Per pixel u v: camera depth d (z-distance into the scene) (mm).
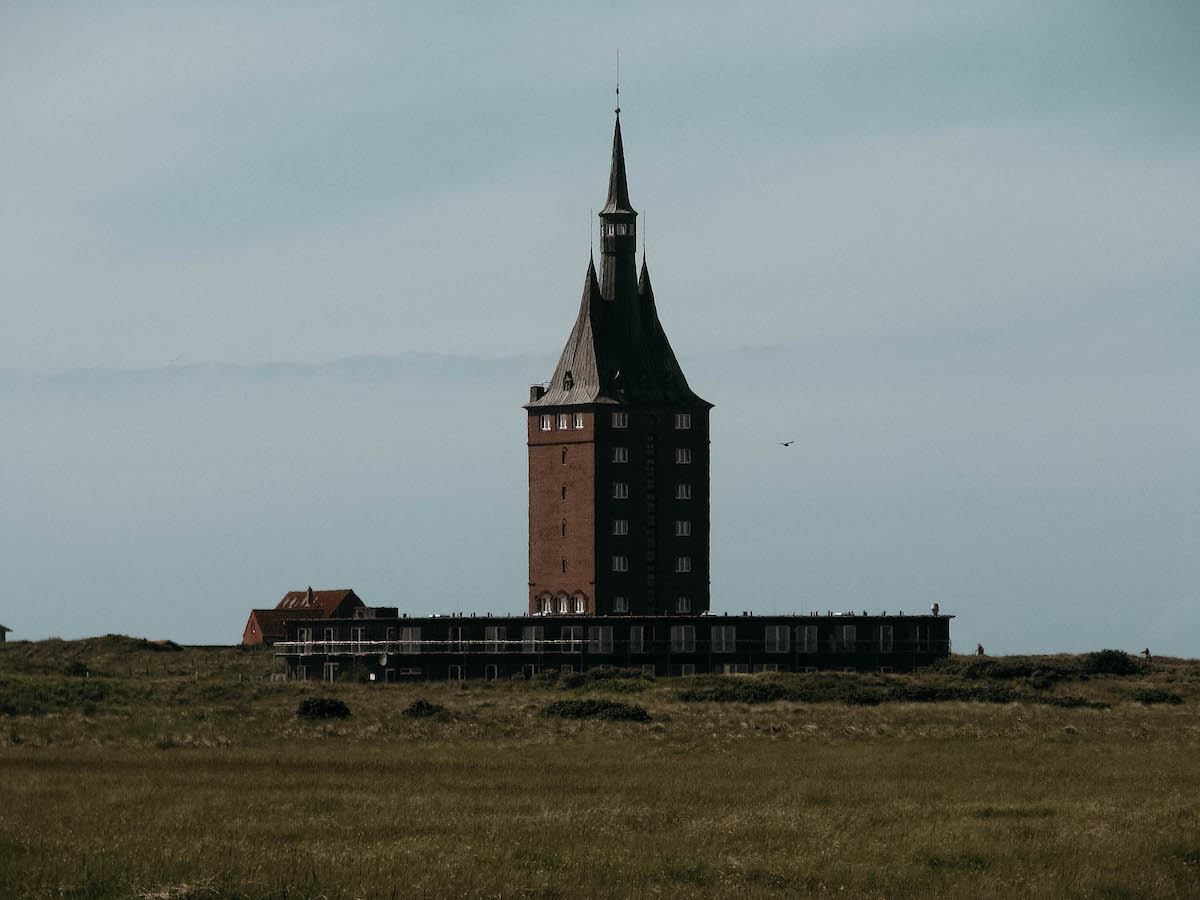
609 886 73375
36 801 97875
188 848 80500
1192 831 86375
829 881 75125
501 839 84125
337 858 77875
